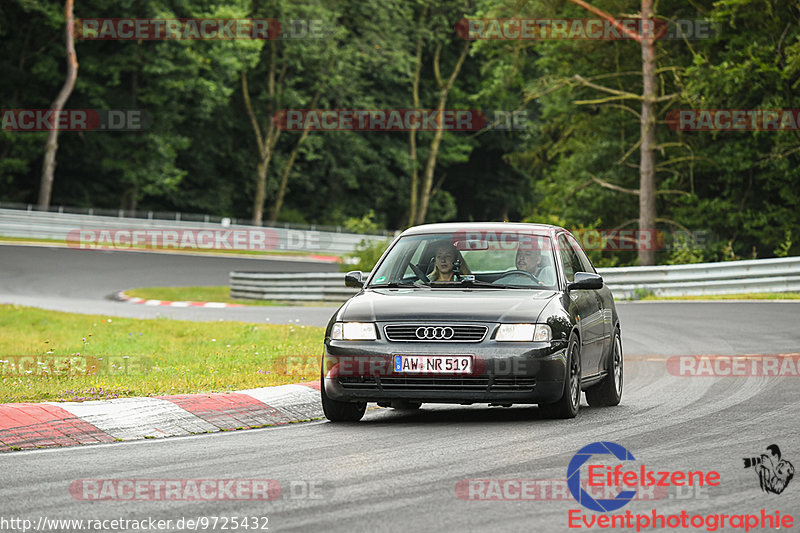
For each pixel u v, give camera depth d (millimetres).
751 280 90562
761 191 125375
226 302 101562
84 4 191125
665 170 125438
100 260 138750
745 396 37500
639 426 30844
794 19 113688
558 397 32062
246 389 37938
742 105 114312
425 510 20188
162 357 50219
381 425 32344
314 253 174625
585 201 134750
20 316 76812
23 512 20281
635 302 86562
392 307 32750
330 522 19281
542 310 32500
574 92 137375
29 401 34469
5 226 161750
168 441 29078
